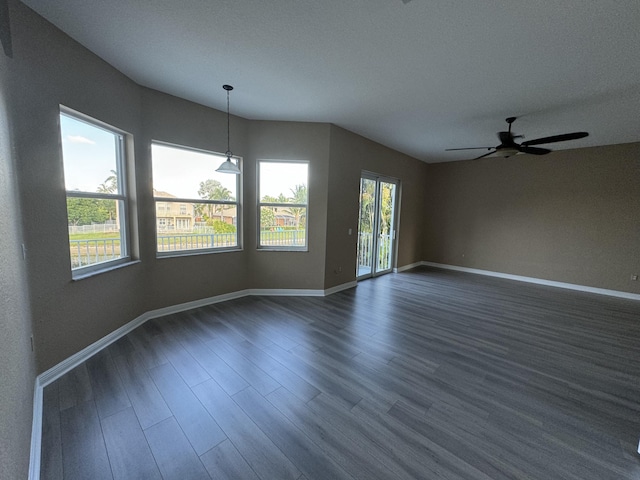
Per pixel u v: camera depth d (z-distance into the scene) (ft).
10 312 3.89
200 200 12.09
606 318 12.09
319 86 9.68
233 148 12.70
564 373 7.79
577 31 6.46
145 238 10.42
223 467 4.68
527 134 14.37
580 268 17.08
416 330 10.42
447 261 22.82
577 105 10.62
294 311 12.05
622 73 8.25
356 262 16.58
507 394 6.82
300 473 4.60
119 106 8.94
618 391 7.04
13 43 5.85
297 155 13.50
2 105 4.51
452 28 6.50
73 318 7.51
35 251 6.43
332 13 6.14
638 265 15.40
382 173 18.01
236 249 13.42
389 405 6.30
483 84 9.20
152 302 10.85
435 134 15.05
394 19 6.27
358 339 9.57
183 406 6.09
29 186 6.25
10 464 3.15
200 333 9.68
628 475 4.70
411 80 9.08
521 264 19.20
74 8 6.17
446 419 5.92
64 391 6.49
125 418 5.70
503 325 11.08
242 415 5.87
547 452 5.14
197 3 5.96
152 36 7.14
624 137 14.51
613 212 16.02
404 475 4.60
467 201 21.53
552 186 17.88
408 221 21.68
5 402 3.18
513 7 5.76
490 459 4.96
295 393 6.63
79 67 7.50
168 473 4.54
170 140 10.72
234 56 7.98
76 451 4.89
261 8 6.06
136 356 8.10
